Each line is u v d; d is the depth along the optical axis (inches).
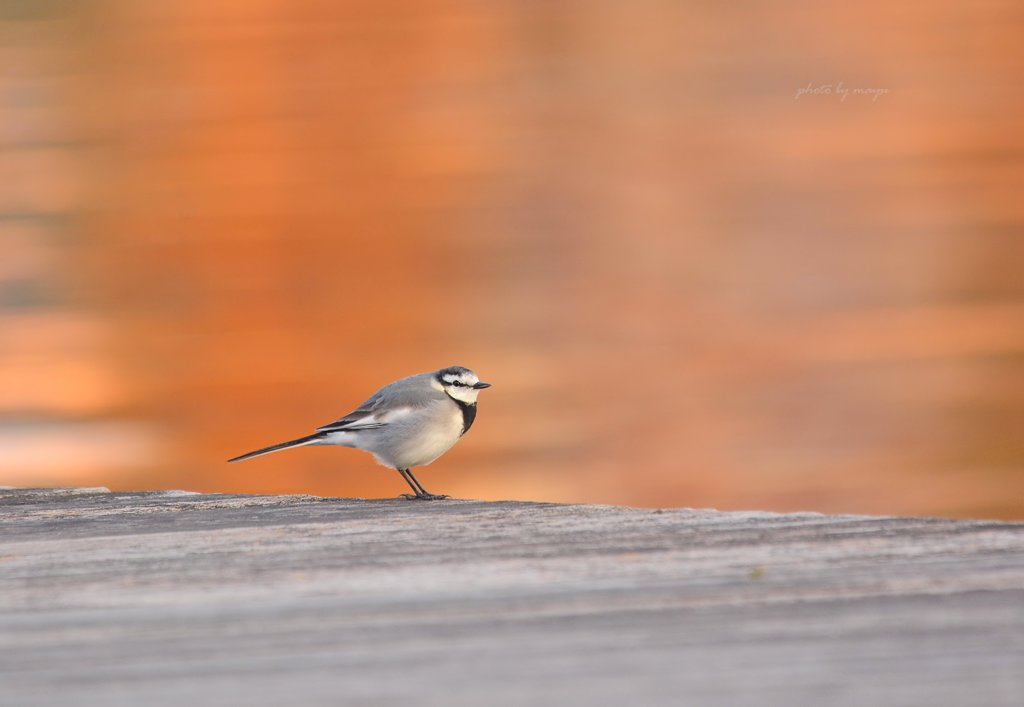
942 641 207.3
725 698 185.2
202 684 194.4
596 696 186.9
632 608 230.2
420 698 187.3
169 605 238.5
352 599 240.1
